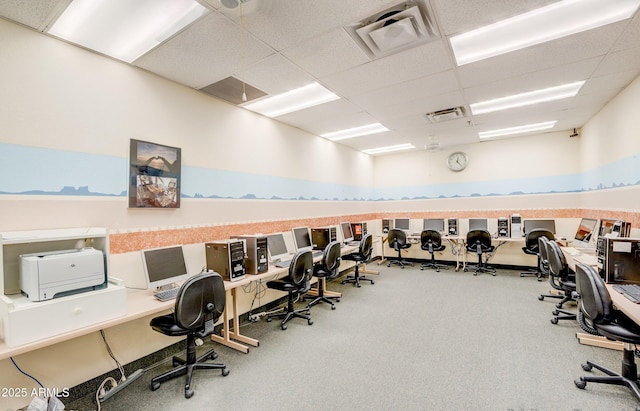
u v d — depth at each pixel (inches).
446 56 105.5
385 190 294.2
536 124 197.6
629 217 131.5
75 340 86.8
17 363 76.4
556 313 136.6
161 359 108.0
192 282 86.0
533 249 209.6
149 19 80.5
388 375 93.7
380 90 134.5
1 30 77.4
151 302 90.3
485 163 247.4
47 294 66.9
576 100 151.7
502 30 91.3
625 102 134.9
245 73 113.8
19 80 79.8
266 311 153.4
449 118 177.5
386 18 83.3
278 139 173.6
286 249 162.1
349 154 255.0
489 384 87.7
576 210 214.7
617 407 77.0
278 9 78.1
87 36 87.0
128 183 102.0
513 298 167.3
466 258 257.6
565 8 81.2
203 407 80.9
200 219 126.3
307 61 106.6
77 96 90.9
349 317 143.9
